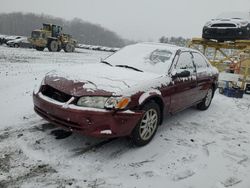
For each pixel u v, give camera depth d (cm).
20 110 538
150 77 439
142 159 388
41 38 2638
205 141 477
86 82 393
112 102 366
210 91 679
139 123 402
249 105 793
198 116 621
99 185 319
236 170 387
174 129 517
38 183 313
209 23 1034
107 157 382
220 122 595
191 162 395
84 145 408
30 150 380
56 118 389
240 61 1025
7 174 323
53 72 450
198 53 617
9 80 811
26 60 1546
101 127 365
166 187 329
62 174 333
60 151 385
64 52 2834
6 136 417
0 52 1966
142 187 324
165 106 461
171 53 517
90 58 2164
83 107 366
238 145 475
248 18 1020
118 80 406
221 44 1080
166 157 401
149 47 547
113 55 553
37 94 415
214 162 404
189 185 338
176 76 482
